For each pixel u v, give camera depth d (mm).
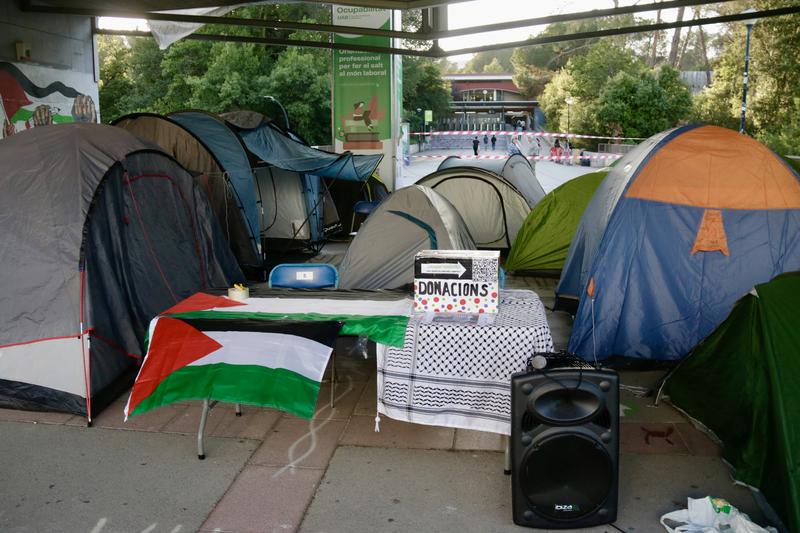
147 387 3768
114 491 3668
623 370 5516
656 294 5438
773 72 28094
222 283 6488
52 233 4820
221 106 22828
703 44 47406
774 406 3504
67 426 4477
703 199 5363
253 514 3445
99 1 9320
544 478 3240
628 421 4559
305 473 3857
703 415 4359
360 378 5328
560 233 9008
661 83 37719
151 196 5797
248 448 4168
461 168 10242
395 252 6590
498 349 3816
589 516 3268
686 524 3283
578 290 6848
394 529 3311
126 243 5355
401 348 3922
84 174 5078
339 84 14516
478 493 3641
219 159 8680
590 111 38344
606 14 8398
